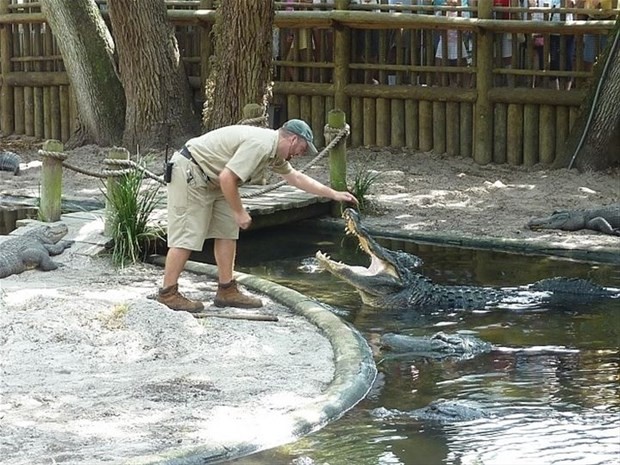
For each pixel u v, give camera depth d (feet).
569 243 52.21
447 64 73.87
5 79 85.92
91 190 64.75
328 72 77.36
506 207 60.13
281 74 78.79
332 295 44.68
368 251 43.39
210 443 27.12
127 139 76.54
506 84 72.54
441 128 74.33
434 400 32.12
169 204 38.86
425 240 54.24
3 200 63.52
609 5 69.41
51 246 47.24
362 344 37.11
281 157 37.78
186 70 80.02
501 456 27.78
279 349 35.24
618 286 45.80
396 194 63.41
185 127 76.79
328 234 56.49
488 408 31.45
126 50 75.41
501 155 72.69
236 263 49.75
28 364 32.86
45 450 26.45
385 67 75.10
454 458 27.61
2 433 27.45
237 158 37.06
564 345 37.88
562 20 70.74
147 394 30.50
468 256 51.47
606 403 31.86
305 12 73.97
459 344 37.27
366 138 76.48
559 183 65.82
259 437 27.78
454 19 71.05
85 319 36.32
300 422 28.94
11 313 36.63
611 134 68.44
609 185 65.21
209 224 39.32
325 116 77.51
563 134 70.90
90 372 32.35
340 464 27.12
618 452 28.07
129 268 46.09
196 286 43.34
